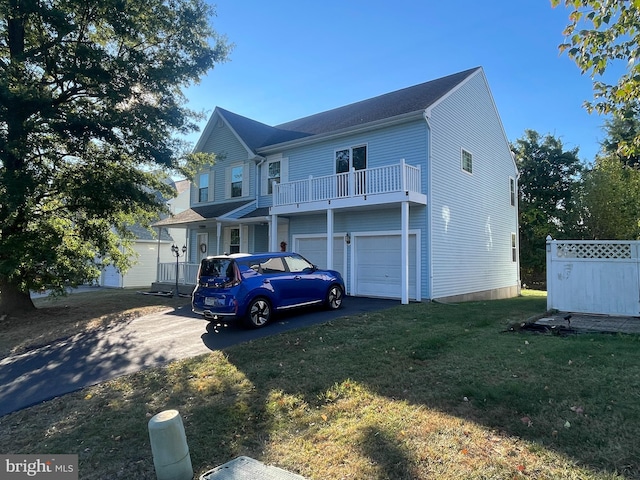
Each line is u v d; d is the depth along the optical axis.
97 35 12.44
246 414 4.17
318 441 3.47
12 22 11.38
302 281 9.52
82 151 12.27
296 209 14.18
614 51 4.98
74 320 11.07
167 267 18.28
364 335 7.18
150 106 12.01
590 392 4.02
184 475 2.96
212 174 20.08
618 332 6.78
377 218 13.79
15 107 10.01
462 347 6.02
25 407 4.95
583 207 21.19
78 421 4.39
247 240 18.19
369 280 14.00
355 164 14.49
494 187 17.73
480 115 16.64
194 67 12.52
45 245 11.52
